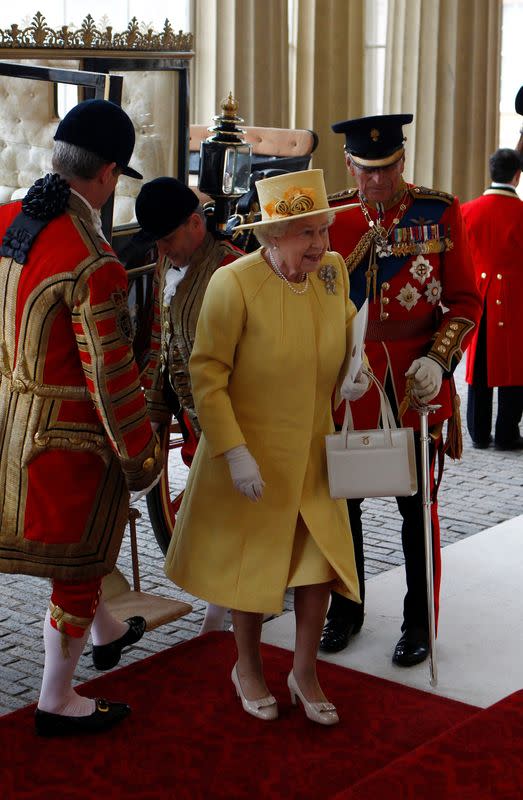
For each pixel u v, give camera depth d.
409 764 3.46
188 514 3.81
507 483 6.97
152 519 5.12
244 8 10.15
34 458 3.41
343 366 3.76
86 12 9.20
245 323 3.59
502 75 13.10
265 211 3.53
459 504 6.50
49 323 3.34
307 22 11.19
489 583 5.24
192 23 10.01
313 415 3.68
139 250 4.80
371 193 4.11
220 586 3.70
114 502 3.53
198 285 4.17
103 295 3.30
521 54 13.04
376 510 6.38
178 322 4.22
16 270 3.37
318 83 11.32
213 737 3.71
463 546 5.72
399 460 3.69
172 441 5.45
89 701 3.73
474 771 3.44
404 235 4.16
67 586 3.53
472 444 7.89
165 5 9.83
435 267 4.22
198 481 3.79
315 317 3.65
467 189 12.27
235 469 3.53
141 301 4.87
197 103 10.27
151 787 3.42
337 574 3.69
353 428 3.99
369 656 4.44
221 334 3.56
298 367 3.60
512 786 3.37
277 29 10.45
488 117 12.35
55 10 8.98
